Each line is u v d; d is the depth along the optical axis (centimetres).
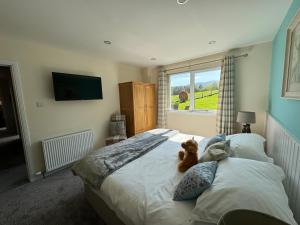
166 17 178
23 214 172
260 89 286
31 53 243
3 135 523
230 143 172
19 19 172
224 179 100
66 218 165
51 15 167
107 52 303
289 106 156
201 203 92
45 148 252
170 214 97
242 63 298
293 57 140
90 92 319
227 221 62
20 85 232
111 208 132
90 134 325
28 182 241
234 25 202
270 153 228
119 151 195
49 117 268
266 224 61
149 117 424
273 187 93
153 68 443
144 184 128
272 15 178
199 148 207
